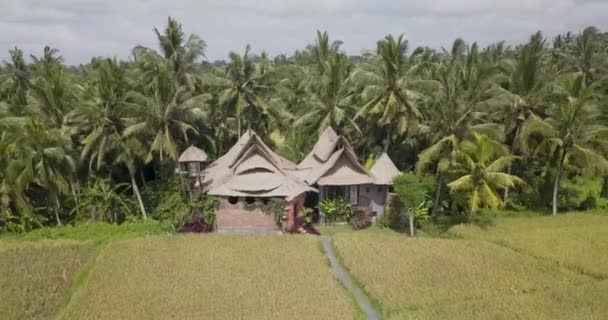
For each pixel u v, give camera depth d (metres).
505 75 51.94
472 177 42.34
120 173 52.12
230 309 27.22
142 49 54.50
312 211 46.91
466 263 33.62
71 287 31.64
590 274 31.84
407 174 44.75
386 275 31.70
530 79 48.81
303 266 33.59
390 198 46.84
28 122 41.94
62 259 36.22
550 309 26.67
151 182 50.44
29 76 67.12
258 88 59.22
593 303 27.28
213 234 41.16
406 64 51.09
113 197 45.56
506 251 36.03
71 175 45.06
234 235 40.91
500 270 32.44
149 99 44.78
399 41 50.12
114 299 28.38
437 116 46.47
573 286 29.86
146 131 44.78
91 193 45.16
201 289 29.78
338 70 54.16
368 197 48.16
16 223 43.69
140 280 31.12
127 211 46.28
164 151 47.00
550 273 31.95
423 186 43.81
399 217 46.59
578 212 48.75
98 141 44.75
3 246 38.94
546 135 46.75
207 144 56.16
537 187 53.16
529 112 49.25
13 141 42.31
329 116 53.91
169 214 45.31
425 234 44.31
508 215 48.56
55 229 42.88
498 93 48.28
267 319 26.06
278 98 65.62
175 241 39.03
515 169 53.84
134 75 51.75
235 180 44.69
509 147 51.81
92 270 32.91
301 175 48.94
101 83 44.88
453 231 42.06
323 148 49.59
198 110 46.97
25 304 28.92
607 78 61.44
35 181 42.47
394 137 57.16
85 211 45.69
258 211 44.19
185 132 46.12
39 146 42.16
